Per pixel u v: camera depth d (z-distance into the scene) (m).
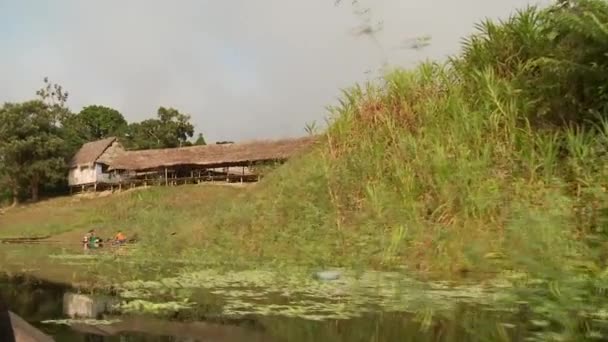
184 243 11.77
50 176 47.16
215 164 38.72
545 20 8.68
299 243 8.96
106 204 35.91
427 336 3.39
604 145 6.84
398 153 9.51
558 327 3.31
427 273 6.16
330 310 4.36
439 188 8.02
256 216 11.41
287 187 11.49
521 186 7.21
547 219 5.16
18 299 5.23
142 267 8.42
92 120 65.19
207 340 3.47
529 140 7.96
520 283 4.72
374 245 7.49
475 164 7.91
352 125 11.48
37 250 15.63
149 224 17.14
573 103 7.70
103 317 4.26
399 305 4.45
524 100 8.52
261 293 5.40
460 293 4.82
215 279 6.58
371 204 8.83
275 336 3.54
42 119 47.91
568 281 3.88
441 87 10.68
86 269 8.46
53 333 3.71
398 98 11.03
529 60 8.52
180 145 57.56
